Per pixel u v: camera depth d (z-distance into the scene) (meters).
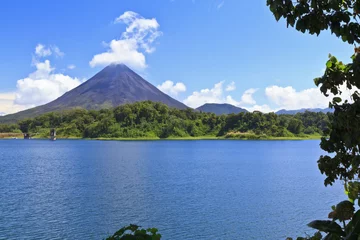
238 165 74.31
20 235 22.08
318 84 3.50
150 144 174.00
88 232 22.77
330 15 3.10
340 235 2.94
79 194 37.16
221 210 29.53
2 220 25.83
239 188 41.91
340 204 3.11
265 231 23.52
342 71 3.32
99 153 111.81
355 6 3.08
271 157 95.88
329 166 3.39
